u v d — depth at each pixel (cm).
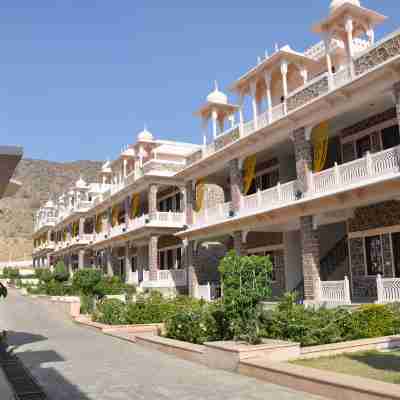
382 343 1088
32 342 1488
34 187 19112
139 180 3494
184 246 3341
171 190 3734
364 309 1227
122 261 4888
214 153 2577
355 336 1147
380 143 1925
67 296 3034
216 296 2867
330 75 1841
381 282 1561
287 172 2566
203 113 2866
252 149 2336
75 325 2058
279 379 791
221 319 1136
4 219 14750
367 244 1973
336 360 947
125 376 924
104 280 3145
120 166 4459
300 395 717
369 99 1702
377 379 766
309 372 759
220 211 2622
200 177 2931
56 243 6788
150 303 1855
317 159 1950
